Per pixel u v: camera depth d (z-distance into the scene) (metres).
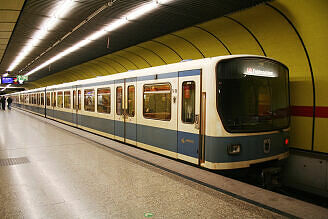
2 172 5.94
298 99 7.65
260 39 8.59
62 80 32.12
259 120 5.87
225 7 7.79
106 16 9.03
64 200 4.41
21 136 11.10
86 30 11.01
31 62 21.47
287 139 6.43
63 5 8.10
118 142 9.52
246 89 5.71
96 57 17.59
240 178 6.27
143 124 7.88
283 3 6.93
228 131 5.39
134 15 8.88
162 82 6.99
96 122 11.36
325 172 6.68
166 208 4.08
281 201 4.23
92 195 4.61
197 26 9.78
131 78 8.52
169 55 13.34
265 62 6.05
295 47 7.55
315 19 6.66
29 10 8.53
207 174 5.69
